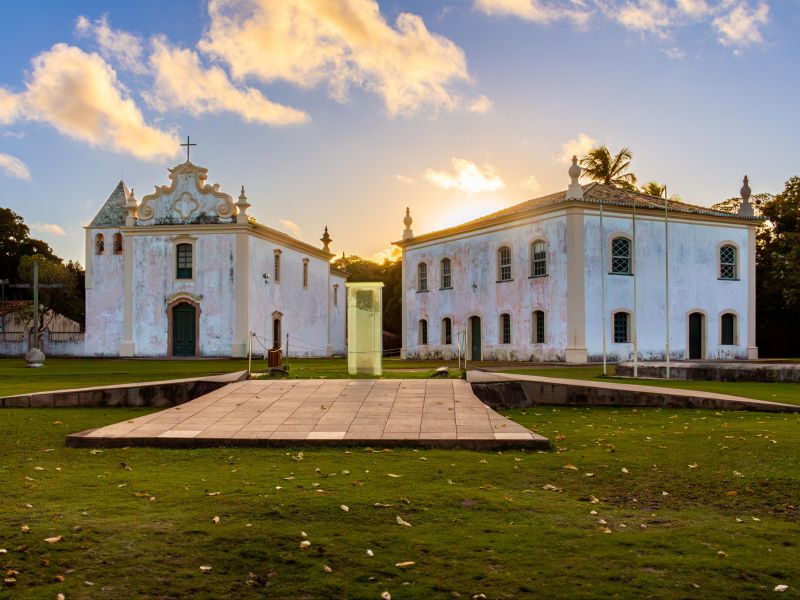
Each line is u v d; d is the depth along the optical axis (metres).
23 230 59.44
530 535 6.07
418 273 39.41
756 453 8.94
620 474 8.21
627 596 4.88
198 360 33.72
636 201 31.20
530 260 31.45
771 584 5.09
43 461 9.08
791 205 40.03
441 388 13.08
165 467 8.71
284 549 5.74
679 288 31.39
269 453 9.47
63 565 5.41
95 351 38.16
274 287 40.03
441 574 5.25
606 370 22.28
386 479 7.96
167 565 5.42
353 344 15.73
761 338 40.44
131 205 37.41
